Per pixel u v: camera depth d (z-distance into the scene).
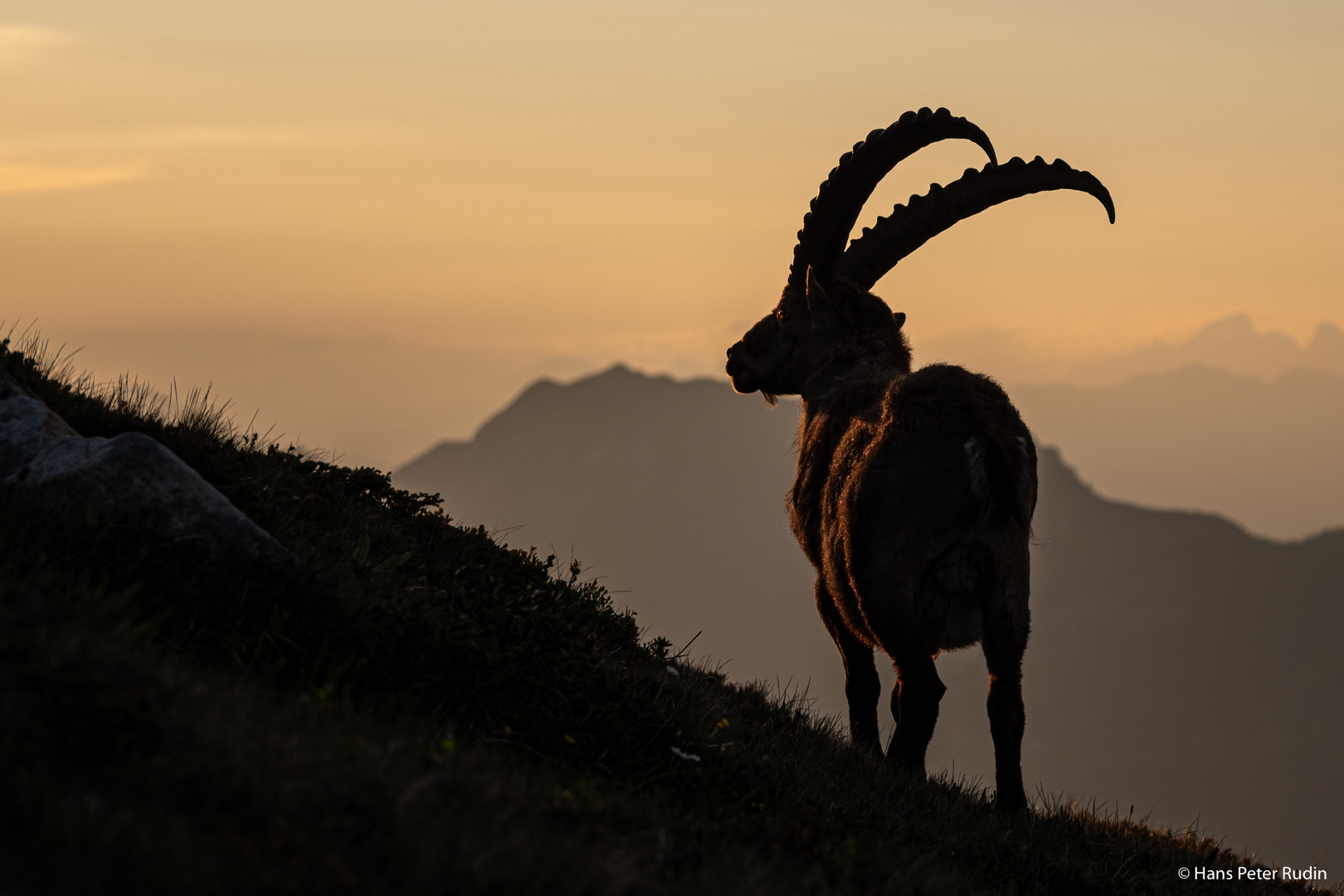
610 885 6.07
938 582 11.26
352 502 12.18
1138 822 14.25
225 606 8.48
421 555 11.73
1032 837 10.84
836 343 15.05
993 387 11.90
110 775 5.70
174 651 7.71
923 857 8.83
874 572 11.42
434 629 9.12
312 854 5.59
